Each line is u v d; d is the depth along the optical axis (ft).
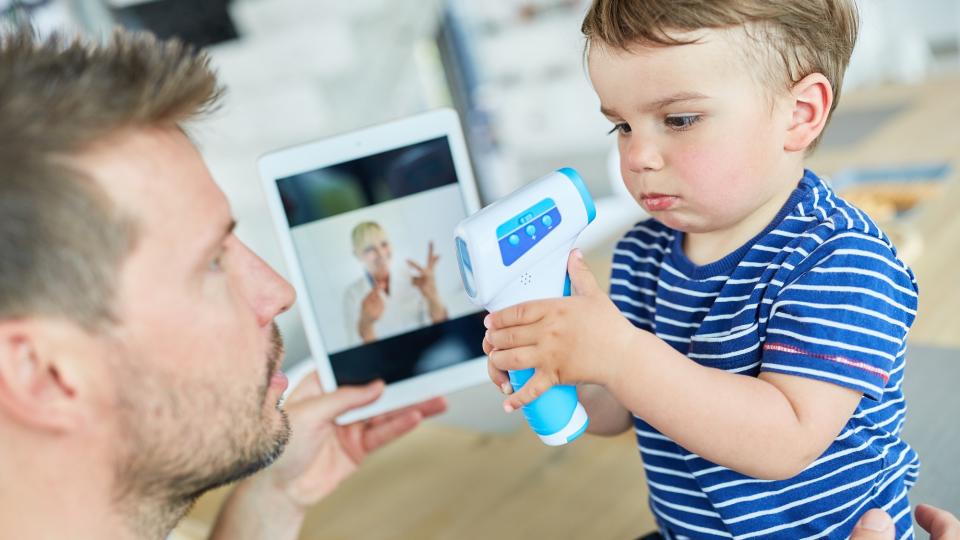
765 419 1.74
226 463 1.80
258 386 1.85
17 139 1.43
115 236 1.51
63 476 1.60
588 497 2.79
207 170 1.76
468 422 3.47
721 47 1.73
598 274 4.12
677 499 2.18
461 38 10.49
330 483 2.90
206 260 1.70
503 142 10.90
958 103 4.97
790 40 1.78
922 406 2.72
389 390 2.86
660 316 2.16
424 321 2.84
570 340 1.79
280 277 2.04
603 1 1.84
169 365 1.64
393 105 10.11
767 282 1.91
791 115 1.85
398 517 2.94
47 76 1.51
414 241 2.79
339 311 2.82
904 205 4.00
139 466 1.67
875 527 1.87
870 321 1.78
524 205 1.80
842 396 1.77
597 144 10.52
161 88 1.62
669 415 1.76
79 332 1.50
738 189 1.83
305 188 2.74
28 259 1.41
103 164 1.52
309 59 9.29
